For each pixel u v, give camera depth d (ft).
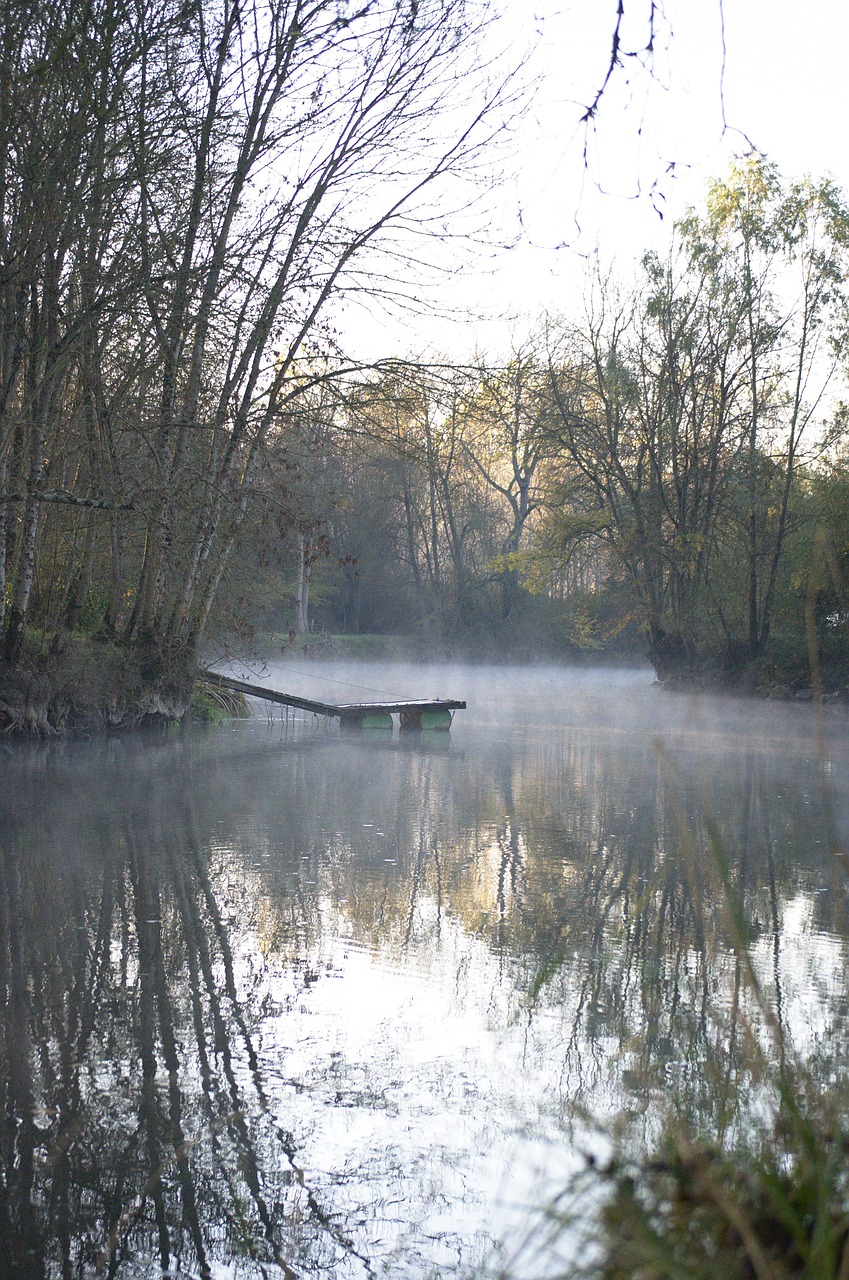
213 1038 16.61
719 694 119.85
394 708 83.51
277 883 27.45
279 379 66.23
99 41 47.42
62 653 63.46
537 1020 17.37
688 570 119.14
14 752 57.36
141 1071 15.37
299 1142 13.15
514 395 73.41
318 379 66.23
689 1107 12.92
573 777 53.57
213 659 96.02
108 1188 12.27
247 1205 11.80
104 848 31.55
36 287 53.62
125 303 55.21
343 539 185.47
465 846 33.50
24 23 45.24
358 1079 14.94
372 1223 11.08
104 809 39.27
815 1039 16.19
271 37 58.65
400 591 199.52
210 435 67.10
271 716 93.35
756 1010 17.78
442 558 202.80
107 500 57.00
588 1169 8.53
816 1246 6.14
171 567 73.61
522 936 22.75
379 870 29.43
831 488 104.01
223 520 72.08
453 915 24.56
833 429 109.19
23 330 52.03
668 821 39.24
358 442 78.07
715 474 118.62
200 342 61.98
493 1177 11.85
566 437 125.70
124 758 57.72
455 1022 17.29
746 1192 7.29
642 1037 16.48
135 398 63.46
